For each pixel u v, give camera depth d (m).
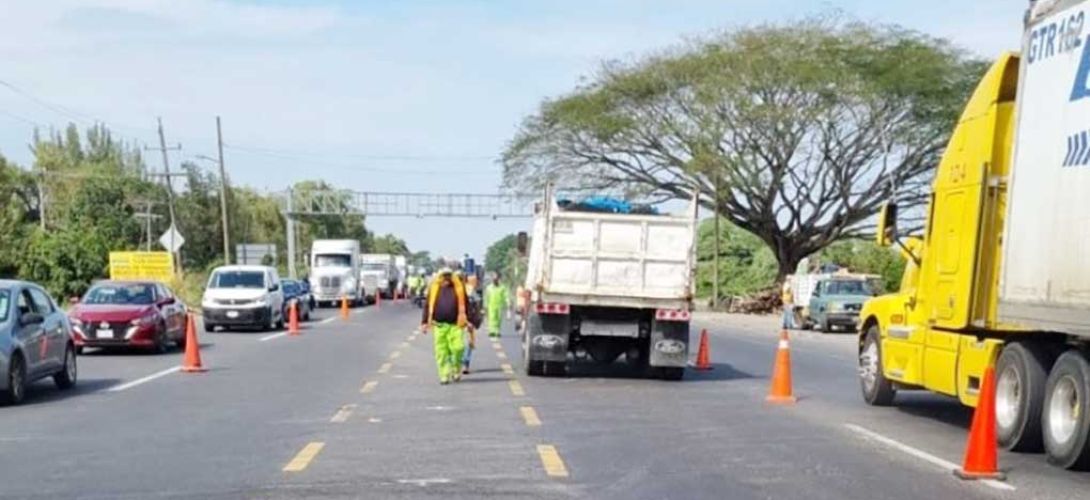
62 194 81.56
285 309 41.09
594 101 65.88
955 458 12.65
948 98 61.34
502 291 33.34
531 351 21.09
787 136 63.84
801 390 19.92
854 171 65.81
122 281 28.83
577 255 21.06
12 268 51.81
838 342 37.56
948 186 14.86
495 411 16.25
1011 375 13.04
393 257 87.94
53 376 19.14
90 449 12.90
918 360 15.87
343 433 14.07
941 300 14.70
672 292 21.05
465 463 11.94
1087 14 11.17
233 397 18.06
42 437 13.83
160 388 19.44
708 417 15.92
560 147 68.38
